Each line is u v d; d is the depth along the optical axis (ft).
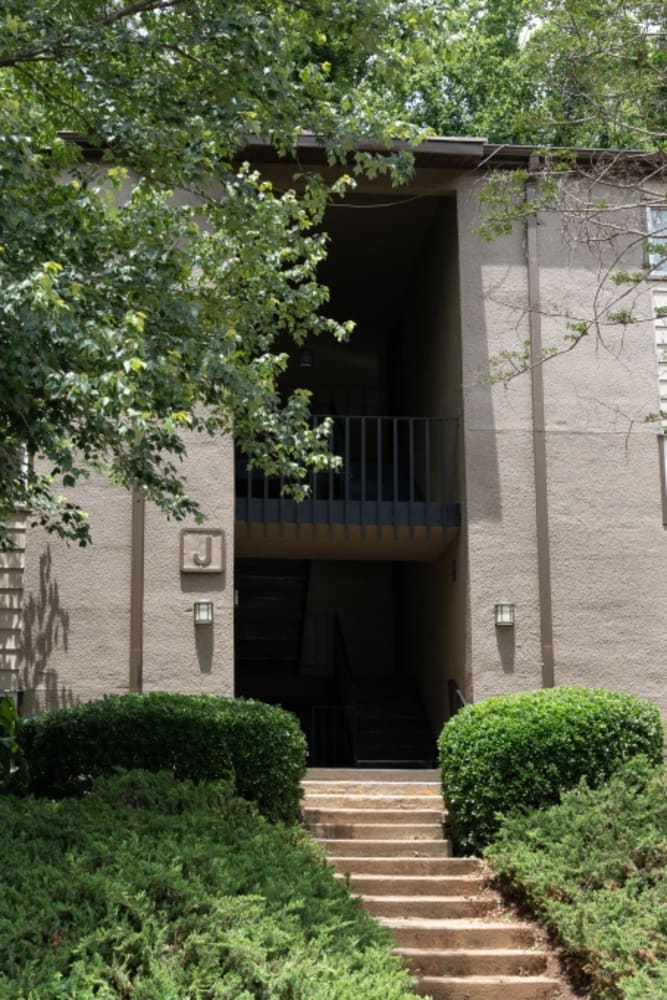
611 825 29.17
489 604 41.14
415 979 22.39
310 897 23.79
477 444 42.04
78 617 40.01
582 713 32.55
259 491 48.26
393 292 56.34
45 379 23.45
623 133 39.42
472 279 43.11
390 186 43.50
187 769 32.09
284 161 42.14
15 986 17.98
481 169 43.57
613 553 41.63
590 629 41.11
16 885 21.44
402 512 43.04
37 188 28.55
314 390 60.80
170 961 19.72
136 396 24.16
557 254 43.14
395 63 27.89
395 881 30.91
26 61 27.99
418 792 37.22
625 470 42.16
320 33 28.86
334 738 53.83
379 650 59.93
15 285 22.68
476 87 61.62
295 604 57.88
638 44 31.45
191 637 40.14
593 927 25.43
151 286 27.81
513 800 32.17
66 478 24.16
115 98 28.45
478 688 40.68
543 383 42.50
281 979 19.66
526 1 38.14
